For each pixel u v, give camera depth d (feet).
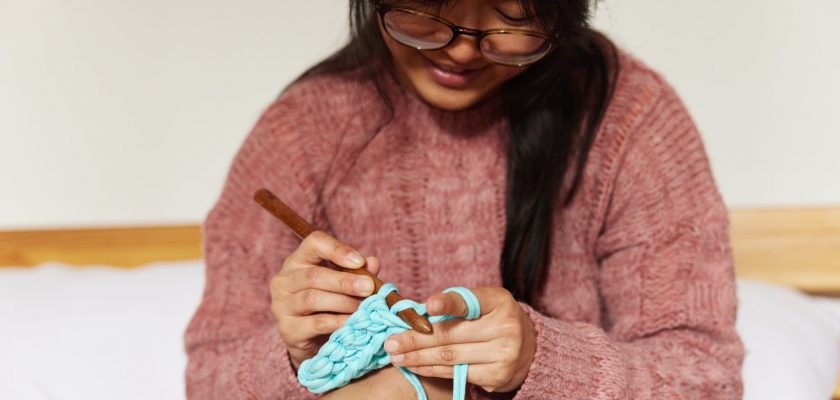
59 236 5.32
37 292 4.64
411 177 3.32
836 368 4.42
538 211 3.19
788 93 5.18
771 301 4.59
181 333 4.42
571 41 3.02
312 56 5.21
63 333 4.39
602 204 3.28
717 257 3.23
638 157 3.24
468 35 2.74
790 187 5.26
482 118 3.28
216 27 5.22
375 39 3.21
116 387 4.20
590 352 2.82
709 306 3.16
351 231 3.37
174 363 4.32
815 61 5.14
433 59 2.86
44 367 4.26
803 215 5.17
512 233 3.22
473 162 3.29
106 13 5.21
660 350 3.08
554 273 3.32
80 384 4.21
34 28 5.22
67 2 5.20
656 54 5.20
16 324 4.43
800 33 5.13
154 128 5.32
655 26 5.17
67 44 5.24
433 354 2.55
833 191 5.24
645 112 3.25
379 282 2.69
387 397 2.74
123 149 5.34
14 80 5.27
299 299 2.76
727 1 5.13
